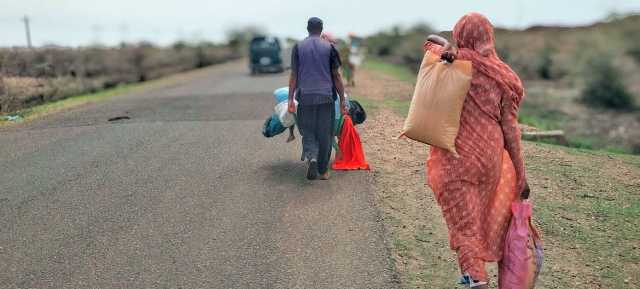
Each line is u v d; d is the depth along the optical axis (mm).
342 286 4410
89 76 25156
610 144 14594
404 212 5930
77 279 4645
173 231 5566
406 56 38938
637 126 16484
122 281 4590
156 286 4488
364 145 8812
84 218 5980
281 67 26906
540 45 30406
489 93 3525
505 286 3570
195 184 7039
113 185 7094
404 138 9344
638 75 20203
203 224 5719
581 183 7176
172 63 35469
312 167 6871
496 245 3621
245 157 8297
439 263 4777
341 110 6820
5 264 4949
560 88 23828
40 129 11148
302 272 4652
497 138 3561
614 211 6207
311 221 5711
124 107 14305
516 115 3594
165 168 7809
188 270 4746
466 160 3553
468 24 3602
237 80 22953
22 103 15922
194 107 13742
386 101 14211
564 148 9398
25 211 6242
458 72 3529
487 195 3613
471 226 3553
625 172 7793
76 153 8859
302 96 6598
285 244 5195
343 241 5223
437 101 3553
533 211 6109
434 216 5820
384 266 4715
